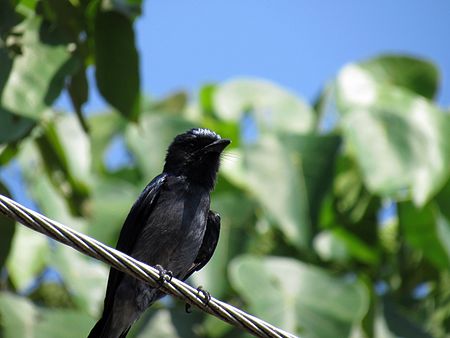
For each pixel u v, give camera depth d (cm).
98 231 1488
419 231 1526
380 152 1490
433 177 1472
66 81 1102
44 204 1425
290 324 1308
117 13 1115
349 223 1605
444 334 1552
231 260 1466
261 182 1472
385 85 1596
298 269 1368
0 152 1268
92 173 1569
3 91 1066
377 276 1616
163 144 1531
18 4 1120
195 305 900
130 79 1133
